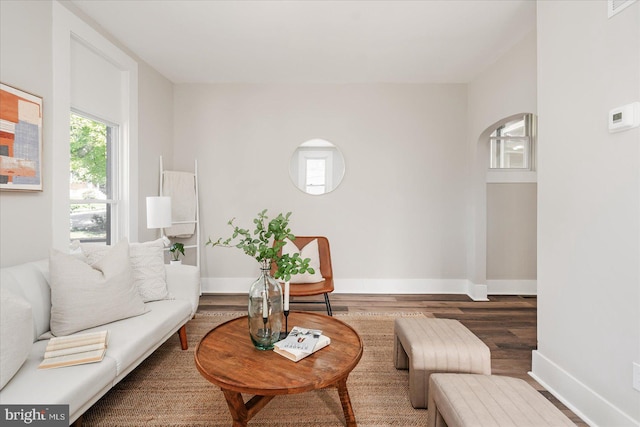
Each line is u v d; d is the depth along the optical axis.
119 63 2.90
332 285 2.98
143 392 1.87
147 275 2.29
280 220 1.63
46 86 2.13
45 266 1.88
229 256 4.01
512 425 1.08
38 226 2.08
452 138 3.97
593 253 1.62
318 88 3.96
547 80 1.97
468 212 3.94
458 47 3.04
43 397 1.21
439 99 3.96
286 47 3.05
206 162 3.99
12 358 1.26
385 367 2.18
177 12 2.49
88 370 1.40
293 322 1.90
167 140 3.82
